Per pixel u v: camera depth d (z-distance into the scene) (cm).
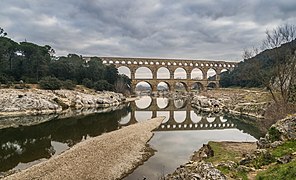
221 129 6600
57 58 15962
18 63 12088
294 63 5725
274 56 6144
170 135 5712
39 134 5628
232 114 9550
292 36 5941
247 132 6128
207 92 17688
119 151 4131
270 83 6544
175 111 10938
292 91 5600
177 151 4275
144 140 5066
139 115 9369
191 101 15212
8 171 3259
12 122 6962
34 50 12781
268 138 2923
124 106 12600
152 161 3716
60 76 13225
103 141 4712
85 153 3925
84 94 11644
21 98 8544
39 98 9031
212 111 10588
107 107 11600
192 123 7594
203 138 5403
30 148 4447
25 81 11300
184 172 2152
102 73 15812
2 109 7994
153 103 14950
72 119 7769
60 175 3030
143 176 3123
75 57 16750
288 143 2567
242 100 10925
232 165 2286
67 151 4050
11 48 11956
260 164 2258
